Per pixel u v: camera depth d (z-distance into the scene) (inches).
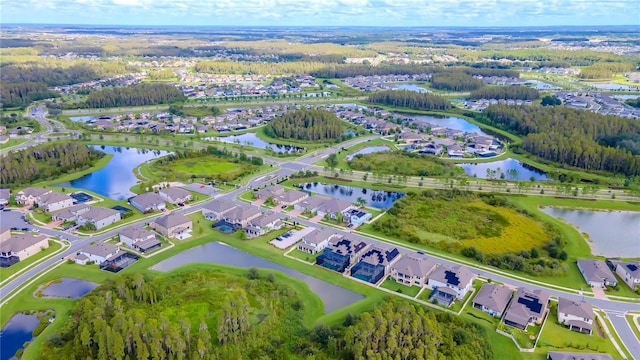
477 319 5472.4
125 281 5974.4
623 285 6254.9
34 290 6072.8
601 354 4731.8
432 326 4931.1
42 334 5162.4
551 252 7052.2
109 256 6801.2
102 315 5103.3
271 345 4960.6
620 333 5226.4
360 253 6978.4
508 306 5698.8
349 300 5900.6
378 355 4525.1
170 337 4662.9
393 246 7263.8
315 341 5039.4
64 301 5797.2
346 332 4894.2
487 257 6879.9
